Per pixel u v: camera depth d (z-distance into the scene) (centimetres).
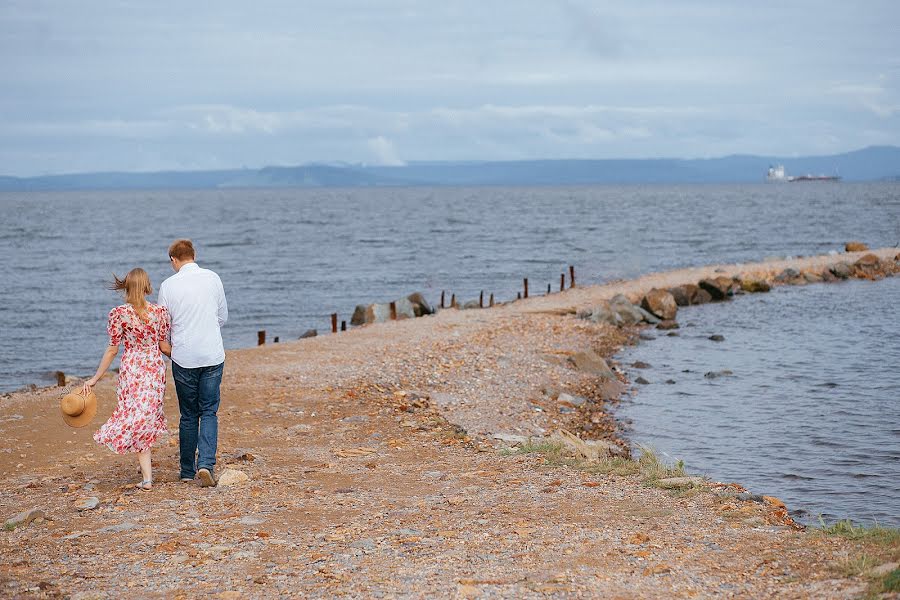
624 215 12338
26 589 552
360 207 18100
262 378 1616
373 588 546
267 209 17425
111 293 4434
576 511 757
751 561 600
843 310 3266
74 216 14400
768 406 1733
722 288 3784
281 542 660
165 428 858
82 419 820
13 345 3022
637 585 548
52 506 788
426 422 1300
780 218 10756
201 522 723
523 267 5434
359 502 800
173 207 19350
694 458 1348
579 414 1655
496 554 620
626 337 2750
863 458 1336
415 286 4578
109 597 538
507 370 1959
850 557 582
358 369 1770
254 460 993
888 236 7462
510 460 1022
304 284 4709
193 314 840
